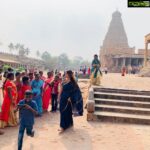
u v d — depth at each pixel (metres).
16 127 8.86
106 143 7.37
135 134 8.39
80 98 8.67
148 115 10.60
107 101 11.44
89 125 9.30
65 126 8.49
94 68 15.51
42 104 11.58
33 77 12.02
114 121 9.95
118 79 23.33
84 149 6.81
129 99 11.95
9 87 8.66
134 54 77.31
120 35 127.00
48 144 7.12
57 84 11.76
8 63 74.56
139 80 22.77
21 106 6.54
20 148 6.34
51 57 163.38
